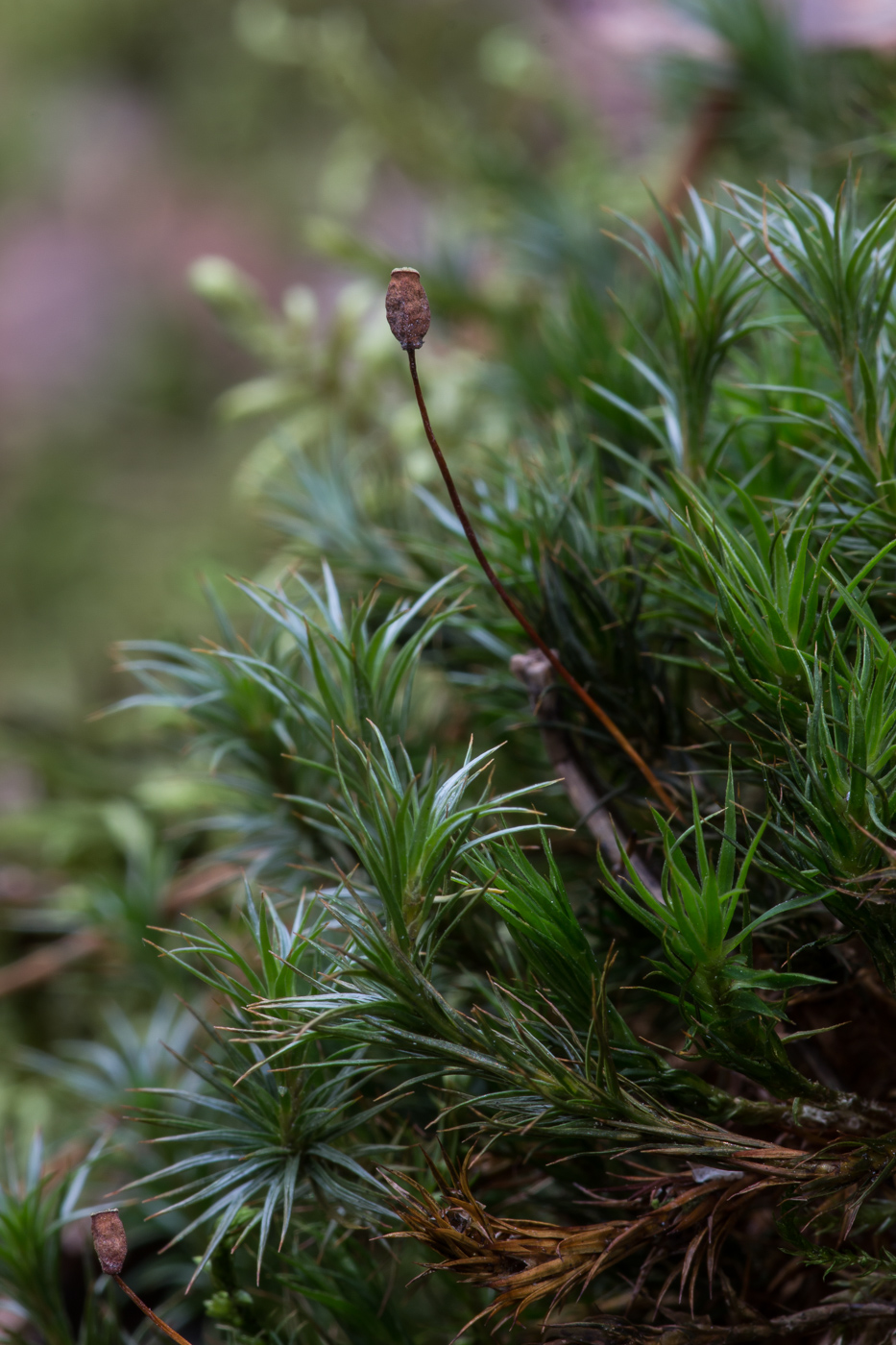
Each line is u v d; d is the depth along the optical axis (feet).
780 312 1.09
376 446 1.50
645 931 0.97
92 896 1.40
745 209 1.00
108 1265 0.89
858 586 0.96
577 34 1.82
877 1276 0.91
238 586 0.97
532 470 1.07
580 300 1.21
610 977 0.98
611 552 1.03
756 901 0.95
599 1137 0.90
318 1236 0.99
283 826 1.06
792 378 1.04
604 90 2.14
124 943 1.38
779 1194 0.93
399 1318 1.00
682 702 1.00
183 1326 1.11
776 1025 0.91
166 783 1.49
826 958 0.95
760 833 0.87
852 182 0.99
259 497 1.40
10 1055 1.50
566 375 1.20
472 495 1.09
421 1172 0.97
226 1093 0.94
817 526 0.96
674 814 0.94
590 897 1.00
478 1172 0.97
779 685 0.91
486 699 1.08
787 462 1.04
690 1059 0.90
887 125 1.21
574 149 2.05
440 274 1.75
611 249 1.67
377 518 1.18
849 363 0.97
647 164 1.89
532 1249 0.90
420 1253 1.01
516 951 0.99
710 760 0.99
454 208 1.96
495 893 0.91
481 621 1.04
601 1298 0.96
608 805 1.01
